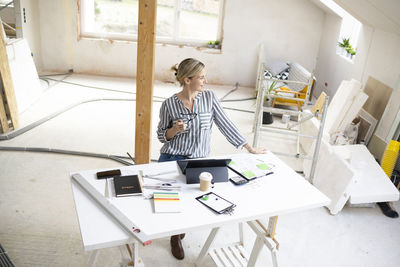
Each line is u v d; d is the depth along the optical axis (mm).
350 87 4176
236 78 6848
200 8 6684
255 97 6191
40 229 2646
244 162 2283
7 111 4367
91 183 1938
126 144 4105
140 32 2623
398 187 3424
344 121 4086
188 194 1914
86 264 2363
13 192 3061
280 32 6551
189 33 6852
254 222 2193
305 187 2072
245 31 6547
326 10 5988
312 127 4133
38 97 5289
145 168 2141
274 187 2049
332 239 2797
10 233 2580
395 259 2633
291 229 2873
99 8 6676
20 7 5723
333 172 3213
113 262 2385
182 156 2371
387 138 3762
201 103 2316
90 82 6277
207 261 2475
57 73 6621
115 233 1595
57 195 3072
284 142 4500
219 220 1724
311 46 6613
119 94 5789
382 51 4262
